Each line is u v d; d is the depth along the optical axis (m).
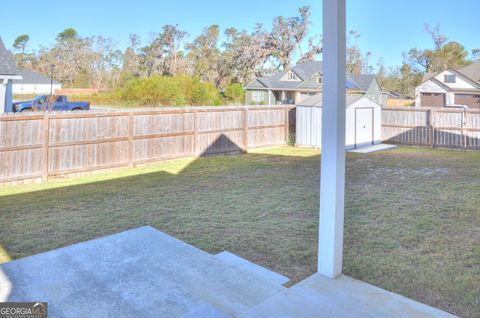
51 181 8.06
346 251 4.01
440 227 4.83
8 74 11.49
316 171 8.98
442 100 29.45
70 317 2.60
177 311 2.69
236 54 45.50
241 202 6.12
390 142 14.44
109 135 9.12
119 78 48.53
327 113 3.19
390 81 46.69
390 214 5.39
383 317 2.63
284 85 32.38
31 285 3.05
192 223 5.05
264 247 4.18
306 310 2.72
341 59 3.11
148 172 8.99
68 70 51.97
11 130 7.63
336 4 3.03
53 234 4.67
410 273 3.46
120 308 2.73
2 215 5.48
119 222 5.11
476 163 10.05
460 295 3.04
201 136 11.22
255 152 12.52
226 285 3.10
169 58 49.97
